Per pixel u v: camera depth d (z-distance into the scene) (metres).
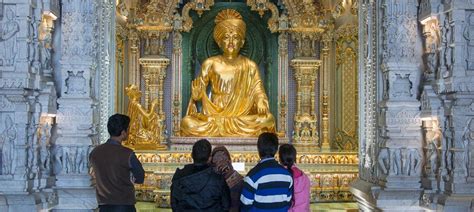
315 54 18.80
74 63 10.52
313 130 18.53
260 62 19.36
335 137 18.72
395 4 10.80
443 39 10.27
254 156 16.39
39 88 9.76
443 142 10.23
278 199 7.05
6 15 9.59
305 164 16.31
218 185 7.05
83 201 10.36
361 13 12.35
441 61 10.29
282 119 18.64
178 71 18.59
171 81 18.64
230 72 18.34
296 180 7.53
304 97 18.62
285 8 18.67
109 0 12.18
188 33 19.03
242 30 18.62
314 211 14.70
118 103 18.09
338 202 16.05
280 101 18.73
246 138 17.14
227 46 18.42
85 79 10.58
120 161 7.56
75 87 10.56
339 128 18.61
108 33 12.07
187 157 16.36
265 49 19.30
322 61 18.83
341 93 18.56
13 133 9.55
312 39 18.72
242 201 7.14
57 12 10.64
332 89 18.84
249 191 7.08
